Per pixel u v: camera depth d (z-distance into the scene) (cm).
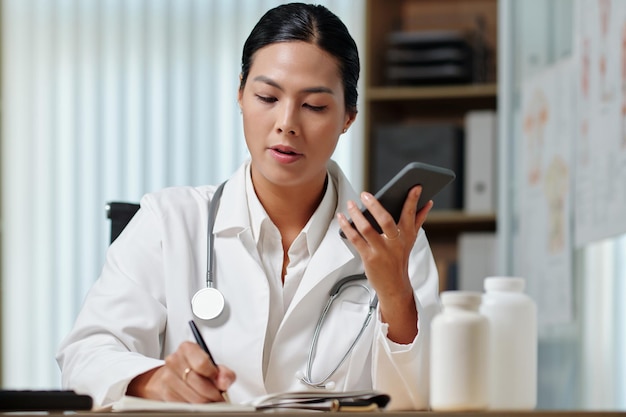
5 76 545
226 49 529
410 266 238
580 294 377
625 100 335
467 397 172
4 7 547
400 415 166
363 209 199
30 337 532
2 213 537
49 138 539
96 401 202
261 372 226
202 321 230
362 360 231
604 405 371
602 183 351
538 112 404
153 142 531
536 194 405
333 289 236
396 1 528
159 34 536
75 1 543
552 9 396
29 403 170
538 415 170
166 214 244
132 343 227
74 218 532
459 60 492
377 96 495
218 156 525
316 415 164
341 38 229
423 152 488
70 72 541
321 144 225
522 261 416
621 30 337
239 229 237
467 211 482
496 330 184
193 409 168
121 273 236
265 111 224
